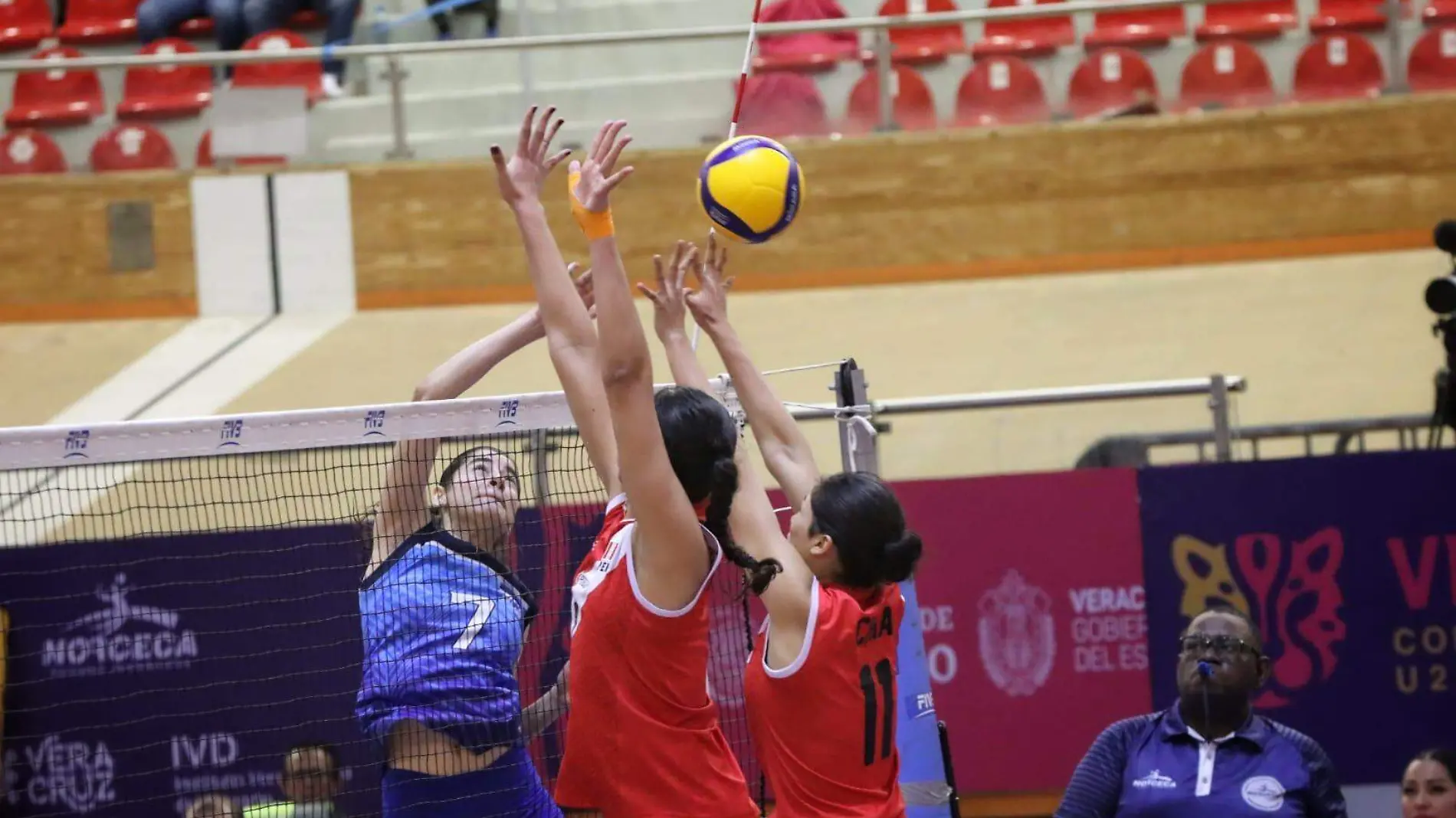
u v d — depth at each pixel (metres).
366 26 29.19
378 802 12.78
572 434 9.15
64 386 22.97
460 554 8.38
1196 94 25.27
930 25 24.86
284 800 12.08
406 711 7.94
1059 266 24.94
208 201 25.53
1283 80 25.22
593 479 11.03
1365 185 24.64
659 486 6.62
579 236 25.09
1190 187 24.86
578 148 25.28
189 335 24.66
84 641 13.73
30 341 24.70
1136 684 15.07
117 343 24.44
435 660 8.04
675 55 25.27
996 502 15.29
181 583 13.48
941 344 22.61
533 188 7.77
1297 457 15.16
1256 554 15.08
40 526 16.44
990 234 25.05
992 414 18.75
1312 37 25.22
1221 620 11.21
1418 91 24.91
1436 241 17.06
